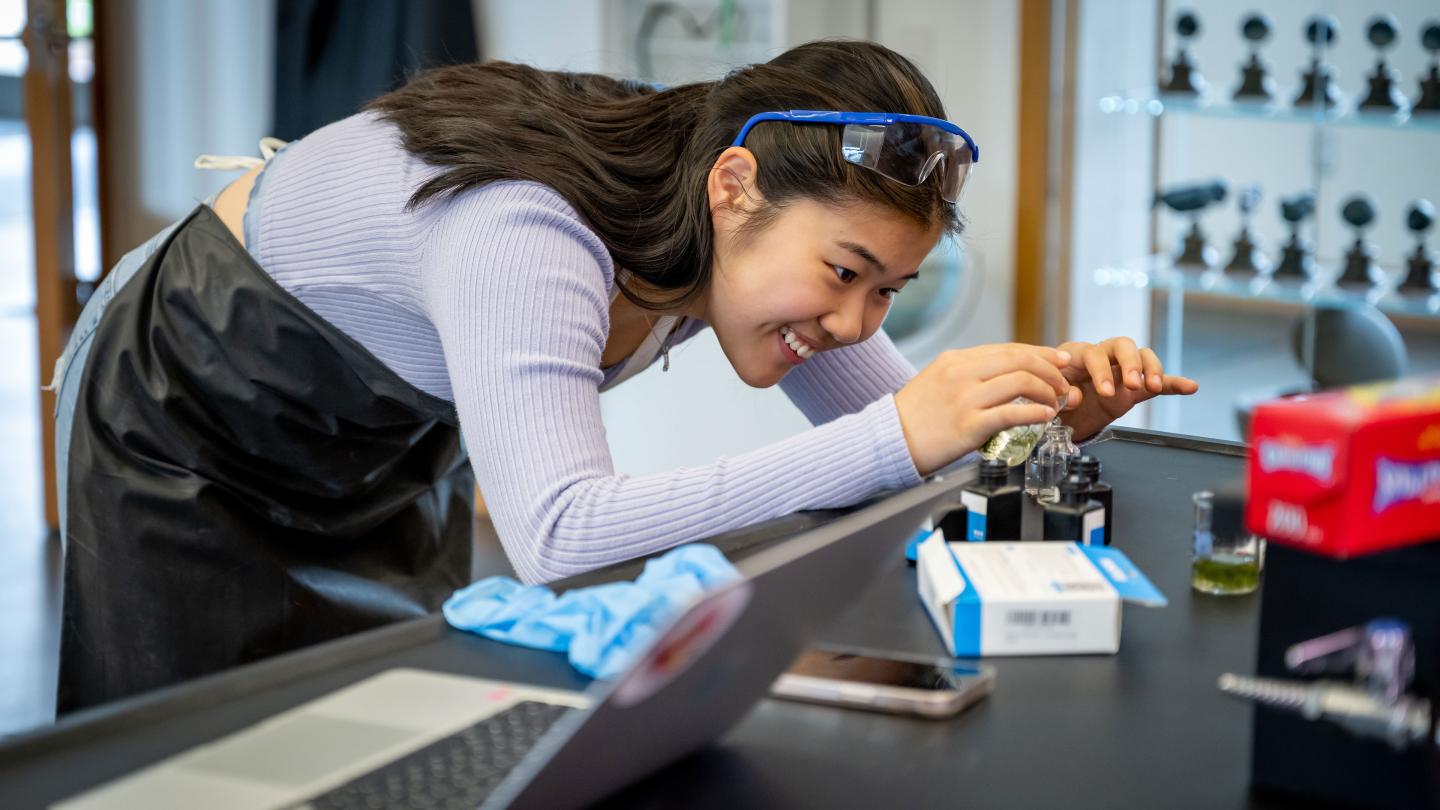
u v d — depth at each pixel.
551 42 3.32
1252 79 3.14
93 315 1.44
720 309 1.23
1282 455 0.70
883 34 3.28
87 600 1.42
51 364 3.43
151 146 3.84
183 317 1.36
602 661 0.82
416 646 0.88
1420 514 0.69
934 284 3.39
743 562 0.85
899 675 0.85
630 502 1.08
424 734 0.74
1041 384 1.10
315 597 1.49
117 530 1.40
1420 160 3.03
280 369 1.34
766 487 1.10
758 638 0.70
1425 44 2.99
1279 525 0.70
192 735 0.75
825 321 1.19
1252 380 3.29
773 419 3.33
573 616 0.86
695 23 3.21
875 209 1.14
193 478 1.39
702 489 1.10
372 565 1.57
